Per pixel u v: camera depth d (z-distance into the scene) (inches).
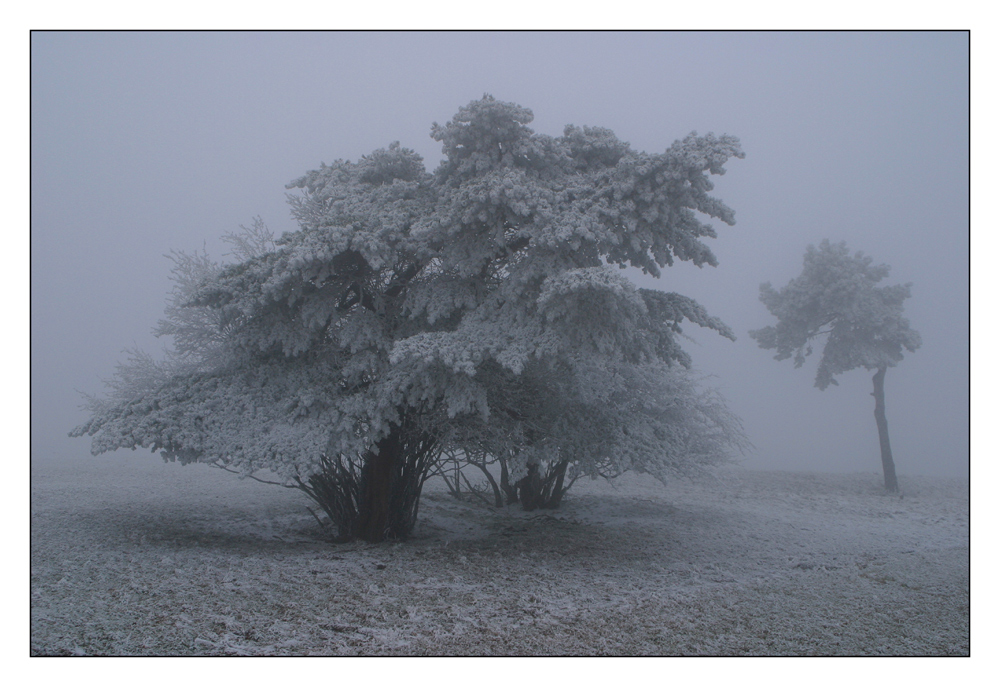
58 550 373.4
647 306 434.6
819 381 1087.0
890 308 1019.9
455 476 703.1
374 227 397.4
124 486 709.3
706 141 382.6
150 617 268.7
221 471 906.1
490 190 372.5
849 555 491.8
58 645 234.5
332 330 449.7
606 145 432.8
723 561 457.4
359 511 478.6
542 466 670.5
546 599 331.3
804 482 982.4
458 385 391.5
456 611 302.0
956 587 372.2
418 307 407.8
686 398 698.2
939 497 890.1
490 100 393.1
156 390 422.0
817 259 1053.8
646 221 396.5
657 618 301.1
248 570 354.3
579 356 401.7
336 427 393.1
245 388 418.0
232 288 390.0
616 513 667.4
